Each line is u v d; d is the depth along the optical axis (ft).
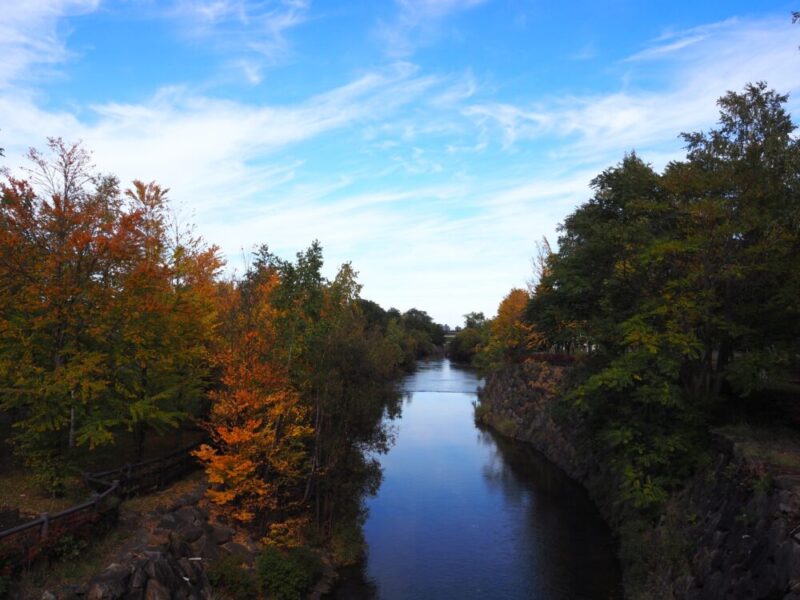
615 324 68.39
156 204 67.10
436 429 161.38
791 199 56.85
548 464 118.83
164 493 61.26
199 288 74.84
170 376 64.75
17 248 49.78
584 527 80.94
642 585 57.00
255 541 61.87
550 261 84.79
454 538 77.10
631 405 65.16
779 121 63.31
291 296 69.67
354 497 77.10
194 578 48.55
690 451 58.70
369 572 66.18
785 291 52.85
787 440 52.34
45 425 49.44
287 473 63.62
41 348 51.44
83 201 56.44
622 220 72.79
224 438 60.03
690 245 56.18
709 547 48.32
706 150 68.69
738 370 54.54
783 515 38.81
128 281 54.03
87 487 53.78
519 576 64.95
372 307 364.58
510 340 181.06
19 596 36.01
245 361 62.13
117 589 39.11
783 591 34.99
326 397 66.54
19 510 47.24
